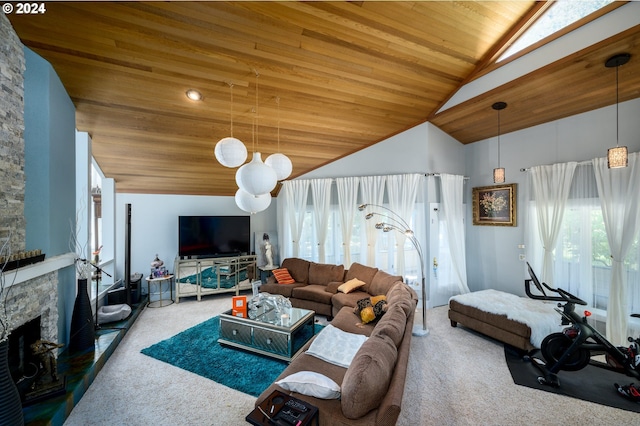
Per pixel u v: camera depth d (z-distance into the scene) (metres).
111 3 2.09
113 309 3.76
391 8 2.36
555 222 3.77
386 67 3.12
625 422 2.04
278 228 6.03
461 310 3.65
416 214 4.63
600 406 2.21
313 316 3.39
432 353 3.08
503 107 3.79
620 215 3.20
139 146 3.99
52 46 2.42
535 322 2.93
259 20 2.34
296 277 4.96
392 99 3.77
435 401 2.27
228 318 3.19
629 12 2.38
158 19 2.25
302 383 1.71
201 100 3.24
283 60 2.81
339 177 5.30
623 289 3.14
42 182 2.46
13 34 2.13
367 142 4.93
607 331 3.21
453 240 4.65
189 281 5.10
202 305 4.80
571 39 2.75
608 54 2.67
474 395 2.35
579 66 2.87
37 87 2.46
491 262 4.78
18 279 1.97
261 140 4.30
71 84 2.84
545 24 2.81
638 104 3.21
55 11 2.12
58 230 2.72
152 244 5.35
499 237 4.66
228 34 2.45
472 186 5.10
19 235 2.17
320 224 5.33
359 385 1.47
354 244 5.23
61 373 2.42
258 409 1.50
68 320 3.00
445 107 4.08
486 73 3.45
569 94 3.35
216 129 3.81
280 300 3.55
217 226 5.43
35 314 2.25
